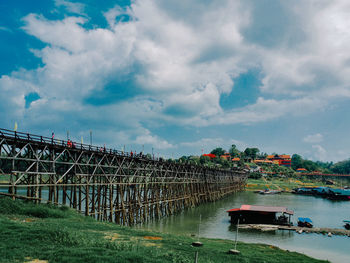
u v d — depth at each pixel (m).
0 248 16.36
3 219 23.95
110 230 27.77
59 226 23.70
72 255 16.25
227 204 86.38
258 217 55.09
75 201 37.50
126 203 47.16
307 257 29.53
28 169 29.45
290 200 107.94
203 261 19.89
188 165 73.94
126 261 16.05
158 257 18.64
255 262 23.16
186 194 73.88
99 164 39.41
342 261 33.44
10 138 27.88
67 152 35.12
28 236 19.28
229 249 27.72
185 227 49.16
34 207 29.38
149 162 53.50
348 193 121.44
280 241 42.59
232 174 132.25
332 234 48.16
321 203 101.62
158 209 55.59
